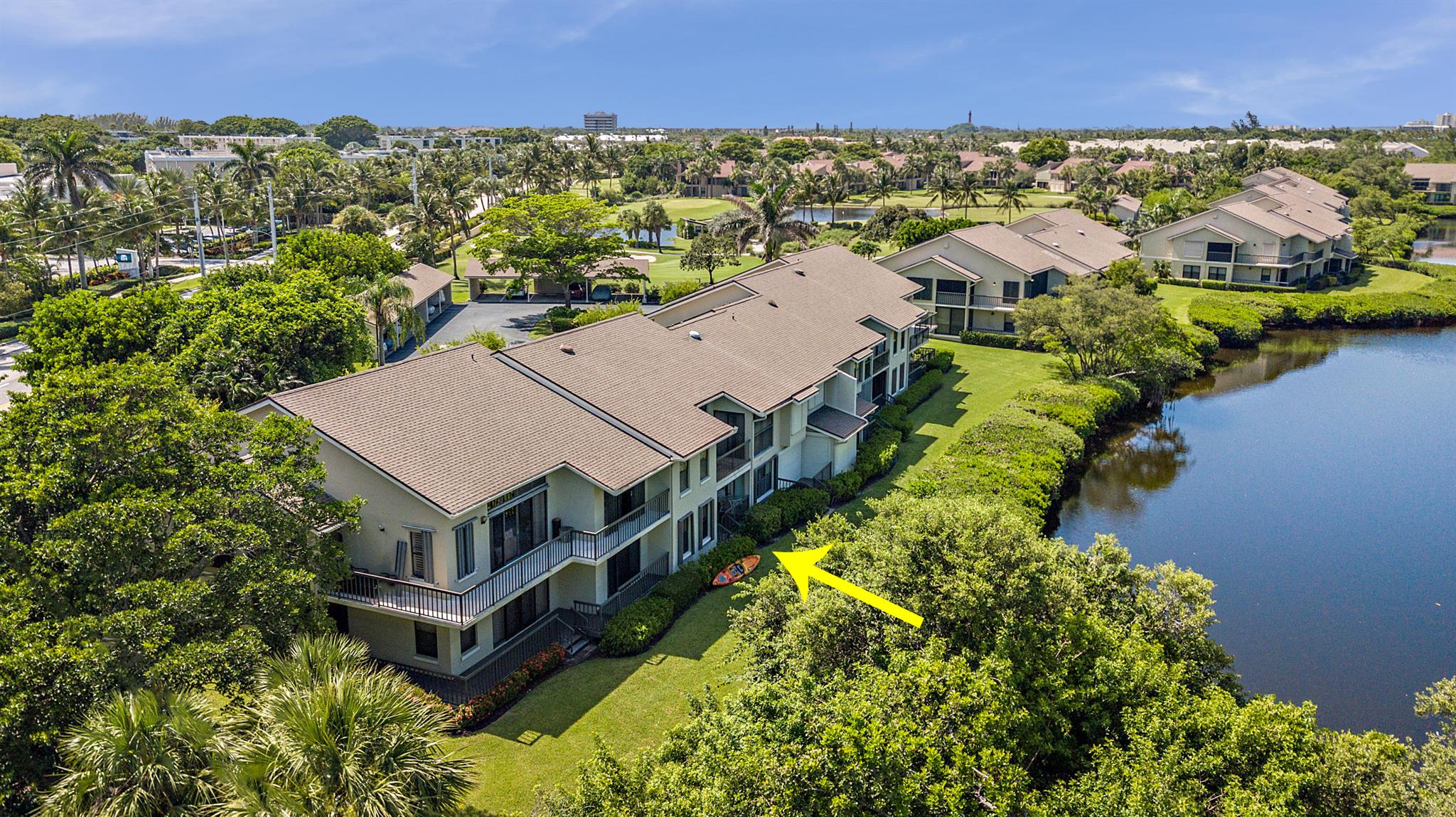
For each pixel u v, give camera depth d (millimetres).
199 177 114750
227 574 22344
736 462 38562
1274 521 43875
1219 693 20719
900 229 98000
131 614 19938
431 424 29750
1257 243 93562
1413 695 30672
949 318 77125
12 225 87562
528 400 33219
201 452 25094
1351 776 18141
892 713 18781
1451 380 68062
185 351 43094
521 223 85250
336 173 142875
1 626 18781
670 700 27594
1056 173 197875
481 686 28047
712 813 16531
